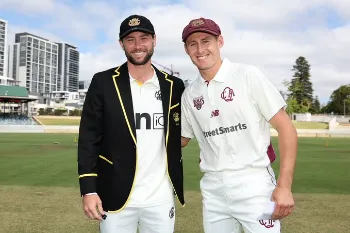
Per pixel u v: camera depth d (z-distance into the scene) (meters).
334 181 8.29
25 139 23.98
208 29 2.54
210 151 2.76
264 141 2.65
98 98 2.67
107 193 2.68
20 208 5.51
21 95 68.62
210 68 2.61
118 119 2.65
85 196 2.57
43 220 4.90
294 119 71.75
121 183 2.66
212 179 2.75
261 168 2.63
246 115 2.56
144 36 2.64
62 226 4.66
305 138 28.83
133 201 2.69
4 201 5.98
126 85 2.71
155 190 2.74
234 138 2.61
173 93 2.84
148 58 2.67
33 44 144.50
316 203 5.92
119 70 2.78
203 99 2.70
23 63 143.12
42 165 11.06
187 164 11.29
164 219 2.77
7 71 145.12
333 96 98.31
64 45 163.88
